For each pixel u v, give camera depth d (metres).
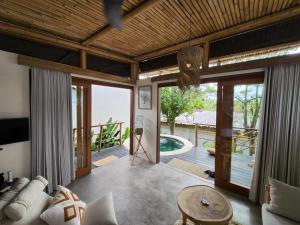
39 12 2.40
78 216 1.59
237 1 2.13
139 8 2.19
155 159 4.40
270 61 2.41
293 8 2.24
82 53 3.51
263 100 2.52
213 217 1.77
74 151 3.50
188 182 3.38
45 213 1.50
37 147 2.81
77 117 3.65
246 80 2.83
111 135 6.08
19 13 2.41
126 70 4.58
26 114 2.76
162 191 3.04
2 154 2.58
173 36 3.19
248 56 3.00
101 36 3.12
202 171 3.92
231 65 2.86
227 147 3.18
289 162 2.30
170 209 2.54
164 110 7.96
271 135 2.46
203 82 3.36
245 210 2.52
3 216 1.57
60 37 3.15
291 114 2.30
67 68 3.17
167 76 3.89
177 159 4.69
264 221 1.77
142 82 4.57
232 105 3.07
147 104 4.48
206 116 7.91
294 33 2.47
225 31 2.88
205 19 2.57
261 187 2.59
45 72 2.88
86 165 3.77
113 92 7.23
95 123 6.61
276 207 1.86
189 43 3.09
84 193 2.97
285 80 2.33
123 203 2.68
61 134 3.11
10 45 2.72
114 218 1.51
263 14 2.43
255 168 2.65
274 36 2.63
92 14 2.46
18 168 2.72
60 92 3.09
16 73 2.65
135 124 4.83
